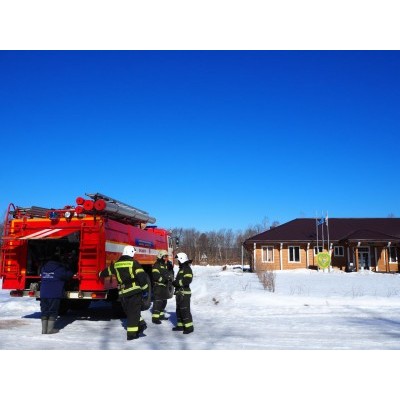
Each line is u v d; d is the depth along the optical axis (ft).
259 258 134.62
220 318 34.65
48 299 28.04
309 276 101.60
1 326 30.94
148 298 41.52
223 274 109.91
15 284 32.99
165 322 33.30
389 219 147.13
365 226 142.00
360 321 32.91
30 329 29.68
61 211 32.68
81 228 31.71
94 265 31.24
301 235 136.26
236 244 312.50
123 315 35.76
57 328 30.32
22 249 33.40
